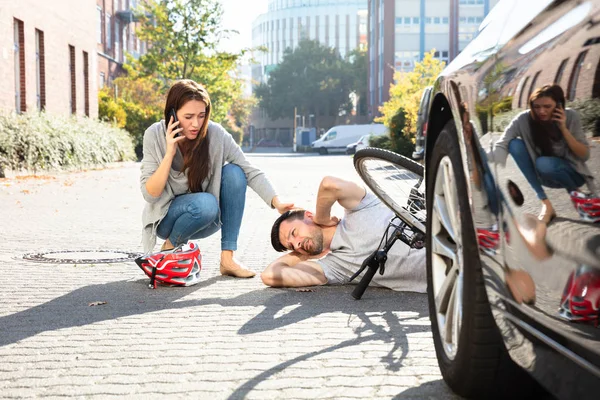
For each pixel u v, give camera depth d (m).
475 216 2.52
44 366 3.40
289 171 26.38
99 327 4.15
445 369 2.89
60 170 23.77
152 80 47.59
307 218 5.32
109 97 41.03
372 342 3.74
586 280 1.85
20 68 25.81
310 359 3.45
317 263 5.31
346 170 27.20
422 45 74.25
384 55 74.75
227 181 5.69
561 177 1.95
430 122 3.13
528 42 2.25
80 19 32.38
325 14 150.50
